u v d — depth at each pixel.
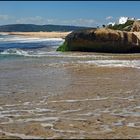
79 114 14.30
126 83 21.84
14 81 22.86
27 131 12.02
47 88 20.22
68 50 53.25
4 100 16.98
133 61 37.09
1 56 44.00
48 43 79.19
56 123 13.02
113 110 14.95
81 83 22.00
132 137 11.27
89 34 51.31
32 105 15.97
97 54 47.84
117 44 51.00
